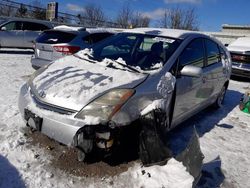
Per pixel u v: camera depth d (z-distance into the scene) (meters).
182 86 3.79
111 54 4.07
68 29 7.25
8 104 4.83
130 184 2.85
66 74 3.37
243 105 6.37
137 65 3.67
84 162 3.11
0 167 2.89
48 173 2.89
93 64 3.64
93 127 2.80
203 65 4.66
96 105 2.85
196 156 2.80
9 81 6.71
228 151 4.04
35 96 3.21
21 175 2.81
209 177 3.25
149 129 2.98
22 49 14.21
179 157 3.13
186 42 4.13
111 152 2.96
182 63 3.88
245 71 10.40
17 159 3.08
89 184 2.80
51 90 3.11
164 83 3.34
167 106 3.30
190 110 4.41
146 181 2.86
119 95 2.93
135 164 3.18
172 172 2.89
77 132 2.80
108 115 2.79
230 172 3.44
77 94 2.97
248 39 11.96
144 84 3.16
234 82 10.88
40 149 3.32
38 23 13.52
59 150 3.32
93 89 2.99
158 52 3.84
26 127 3.88
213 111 6.11
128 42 4.20
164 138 3.07
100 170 3.02
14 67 8.91
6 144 3.34
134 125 3.02
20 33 12.87
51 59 6.96
